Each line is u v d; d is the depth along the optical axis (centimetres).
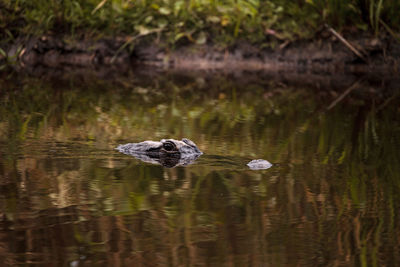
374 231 481
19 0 1581
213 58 1559
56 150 723
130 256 427
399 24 1480
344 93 1211
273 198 558
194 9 1581
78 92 1184
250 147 763
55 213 508
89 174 626
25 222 486
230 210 524
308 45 1536
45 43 1573
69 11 1600
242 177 628
